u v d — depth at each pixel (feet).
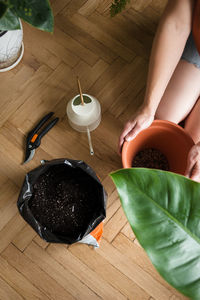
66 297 3.92
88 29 4.66
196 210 1.67
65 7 4.69
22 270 3.99
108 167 4.26
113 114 4.42
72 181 3.81
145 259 4.00
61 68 4.56
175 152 3.73
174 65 3.23
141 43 4.63
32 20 2.05
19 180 4.22
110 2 4.70
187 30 3.11
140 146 3.88
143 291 3.92
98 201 3.68
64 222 3.66
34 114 4.41
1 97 4.45
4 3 1.85
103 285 3.95
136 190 1.66
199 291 1.55
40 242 4.05
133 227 1.63
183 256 1.62
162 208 1.67
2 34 3.65
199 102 3.79
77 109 3.97
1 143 4.31
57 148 4.31
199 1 2.86
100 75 4.54
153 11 4.70
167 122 3.41
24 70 4.53
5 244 4.05
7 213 4.12
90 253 4.03
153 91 3.23
